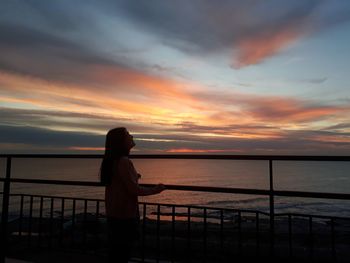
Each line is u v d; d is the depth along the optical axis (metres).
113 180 2.65
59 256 3.62
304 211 37.22
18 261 3.54
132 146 2.79
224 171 182.88
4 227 3.76
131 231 2.63
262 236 10.42
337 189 94.00
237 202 51.88
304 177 139.00
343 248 8.05
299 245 8.96
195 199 54.41
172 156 2.99
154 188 2.72
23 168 176.12
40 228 3.94
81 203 37.22
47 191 62.62
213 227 11.88
